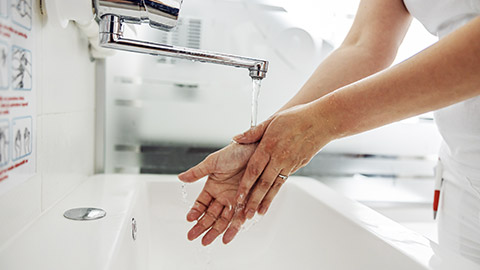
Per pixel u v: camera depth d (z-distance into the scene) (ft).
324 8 3.53
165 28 1.85
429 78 1.37
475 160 1.99
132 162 3.38
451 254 1.66
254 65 1.84
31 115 1.68
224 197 1.98
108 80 3.26
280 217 3.04
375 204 3.79
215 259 2.79
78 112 2.60
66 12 1.75
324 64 2.39
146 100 3.35
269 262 2.72
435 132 3.78
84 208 2.03
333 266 2.12
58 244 1.52
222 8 3.38
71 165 2.43
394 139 3.76
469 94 1.34
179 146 3.44
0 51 1.34
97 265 1.34
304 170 3.68
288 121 1.72
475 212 2.06
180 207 3.00
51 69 1.95
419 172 3.82
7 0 1.38
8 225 1.49
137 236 2.23
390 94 1.47
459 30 1.31
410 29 3.65
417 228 3.70
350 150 3.72
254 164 1.80
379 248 1.82
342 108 1.61
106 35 1.74
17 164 1.54
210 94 3.45
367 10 2.45
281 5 3.47
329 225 2.33
